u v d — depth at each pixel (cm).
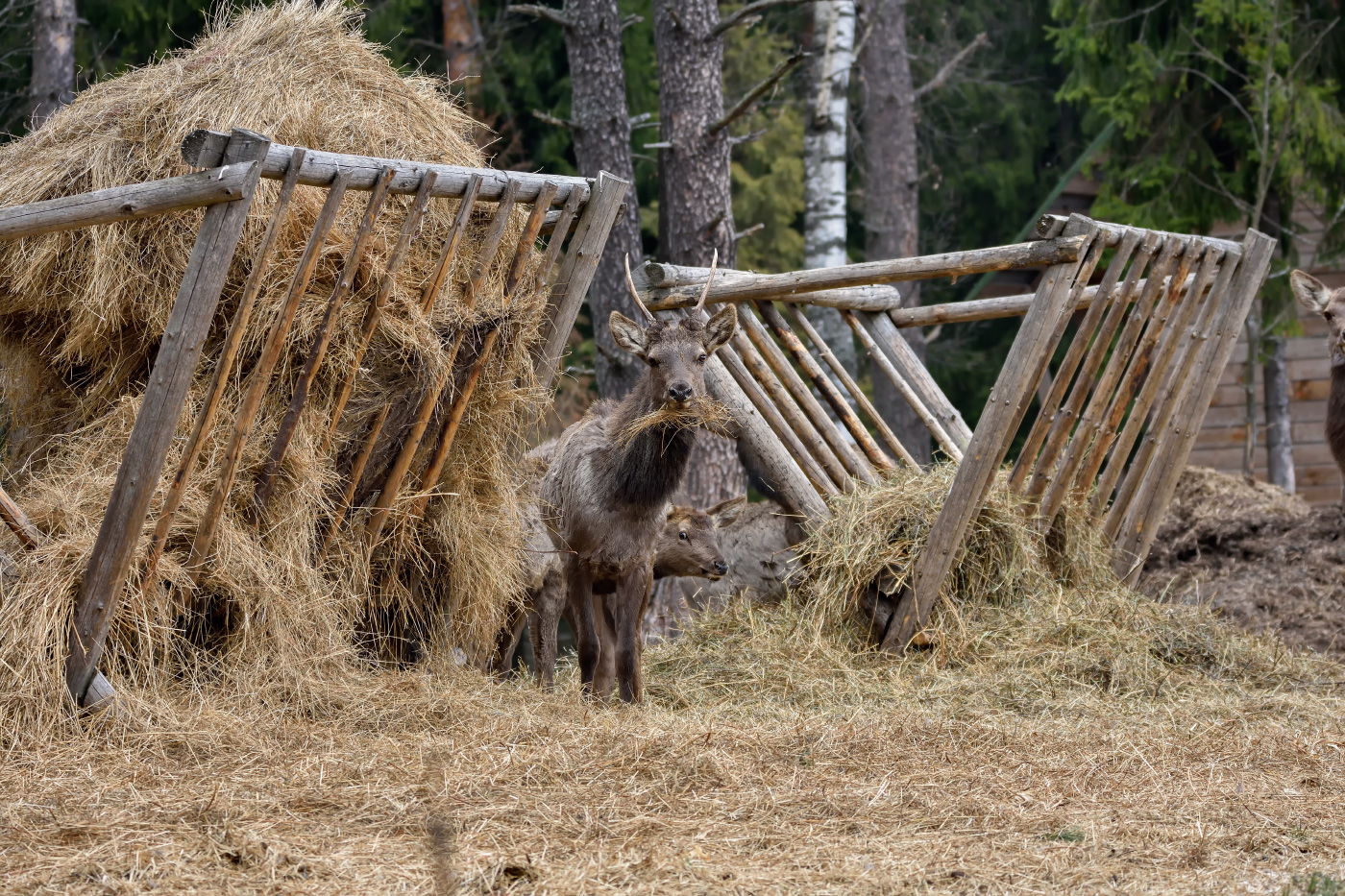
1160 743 1692
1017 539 2383
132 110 1973
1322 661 2355
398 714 1720
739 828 1283
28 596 1633
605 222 2139
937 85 5947
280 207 1688
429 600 2094
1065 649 2225
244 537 1822
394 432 1959
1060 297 2264
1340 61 4503
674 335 2066
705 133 3331
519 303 2064
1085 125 6450
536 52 5553
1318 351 5347
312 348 1828
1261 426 5088
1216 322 2630
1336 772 1564
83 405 2022
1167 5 4619
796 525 2659
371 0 5328
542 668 2298
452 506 2058
